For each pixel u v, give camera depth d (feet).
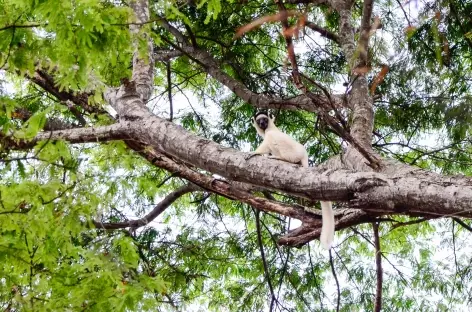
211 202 35.32
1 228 16.07
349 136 15.40
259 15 33.45
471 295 31.91
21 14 14.78
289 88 34.71
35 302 15.43
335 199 14.52
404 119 29.25
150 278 16.17
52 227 16.29
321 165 20.63
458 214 12.84
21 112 23.63
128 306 15.05
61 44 15.02
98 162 21.13
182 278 30.14
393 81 28.19
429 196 13.16
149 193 26.94
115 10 15.43
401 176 13.94
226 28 33.65
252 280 35.47
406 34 9.72
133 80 21.16
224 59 34.53
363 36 9.61
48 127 24.38
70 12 14.14
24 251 16.25
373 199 13.84
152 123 18.29
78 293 15.53
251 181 15.80
